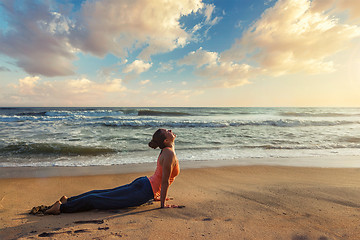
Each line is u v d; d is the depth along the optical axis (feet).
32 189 13.28
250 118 95.45
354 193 10.94
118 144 31.45
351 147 30.66
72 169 18.88
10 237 5.99
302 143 33.65
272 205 9.32
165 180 8.88
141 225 7.06
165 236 6.18
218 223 7.30
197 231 6.59
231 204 9.59
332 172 17.72
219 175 16.75
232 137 39.42
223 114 134.31
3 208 9.50
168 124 58.85
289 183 13.78
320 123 64.34
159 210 8.76
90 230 6.58
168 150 8.94
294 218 7.75
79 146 29.04
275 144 32.65
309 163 21.35
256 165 20.42
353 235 6.30
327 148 29.91
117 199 8.78
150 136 39.47
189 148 29.40
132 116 101.96
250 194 11.27
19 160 22.06
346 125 62.90
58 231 6.45
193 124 58.75
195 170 18.44
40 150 26.23
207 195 11.30
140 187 9.10
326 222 7.30
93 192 9.19
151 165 20.53
